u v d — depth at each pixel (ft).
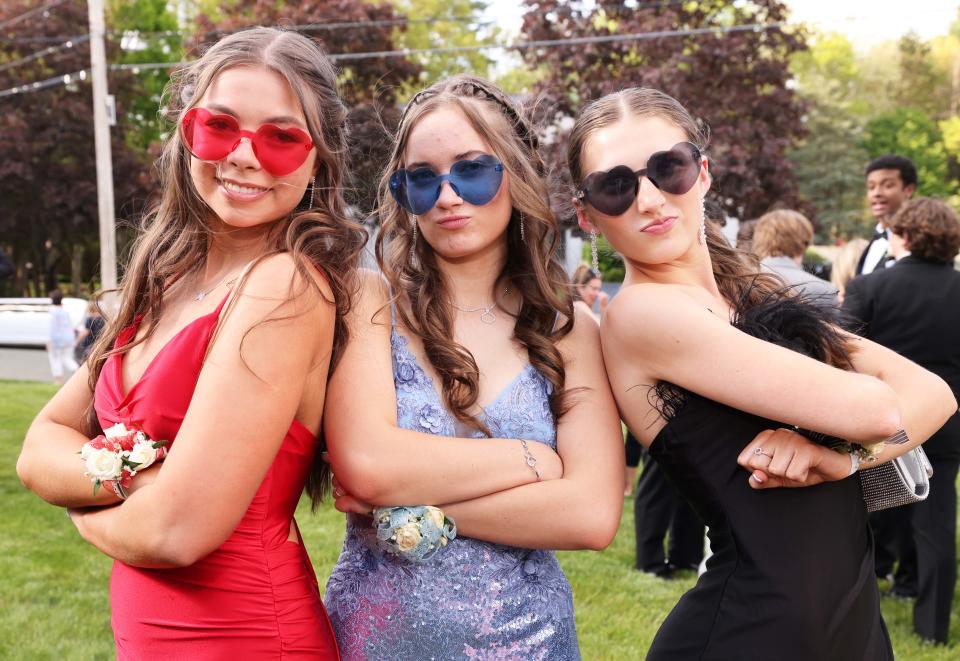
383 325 6.07
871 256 16.58
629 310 5.94
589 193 6.06
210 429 4.97
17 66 79.51
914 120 117.80
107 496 5.30
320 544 15.25
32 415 28.94
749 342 5.49
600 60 48.11
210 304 5.54
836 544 5.56
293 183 5.57
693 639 5.59
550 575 6.17
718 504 5.69
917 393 5.96
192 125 5.46
